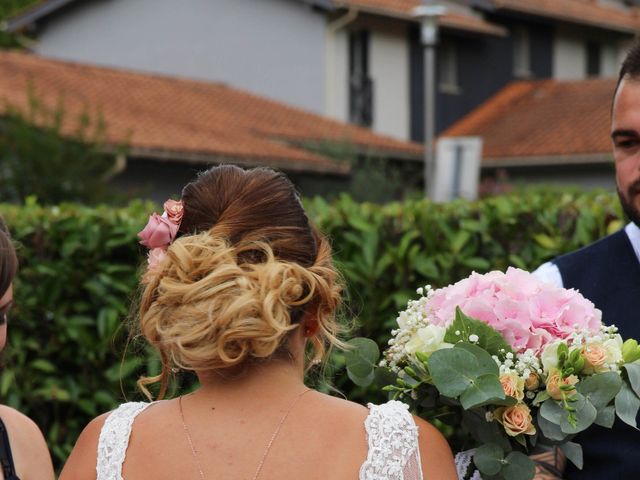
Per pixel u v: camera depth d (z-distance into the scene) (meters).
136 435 1.93
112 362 4.75
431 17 15.70
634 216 2.52
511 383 2.05
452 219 4.43
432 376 2.05
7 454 2.11
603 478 2.38
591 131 23.31
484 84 26.47
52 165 13.41
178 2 25.20
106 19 25.92
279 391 1.92
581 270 2.69
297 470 1.84
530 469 2.11
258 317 1.83
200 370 1.93
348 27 23.91
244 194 1.98
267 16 24.25
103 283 4.71
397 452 1.86
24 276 4.70
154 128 17.84
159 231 2.01
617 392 2.07
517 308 2.14
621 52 30.31
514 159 23.23
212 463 1.86
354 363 2.33
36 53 27.22
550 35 28.22
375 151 21.05
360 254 4.37
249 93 23.19
